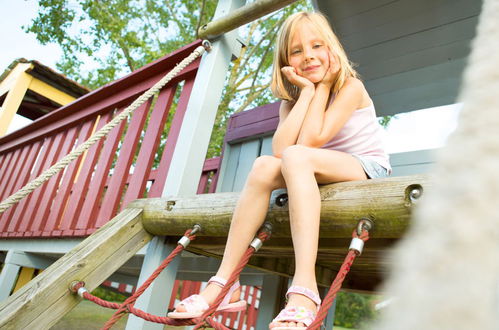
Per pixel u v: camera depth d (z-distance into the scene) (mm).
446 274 117
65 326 3420
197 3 12586
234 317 4836
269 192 1292
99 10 11969
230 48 2412
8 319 1428
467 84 182
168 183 2111
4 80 7785
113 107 3127
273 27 12633
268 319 2244
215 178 3615
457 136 158
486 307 111
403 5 3238
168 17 12547
